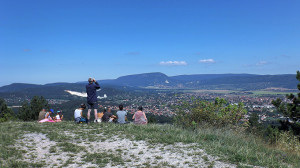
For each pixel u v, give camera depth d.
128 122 13.20
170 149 8.00
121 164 6.71
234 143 9.02
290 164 7.09
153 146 8.38
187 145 8.52
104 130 10.82
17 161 6.68
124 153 7.61
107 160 6.93
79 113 12.73
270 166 6.54
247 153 7.36
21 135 9.63
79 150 7.90
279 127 14.20
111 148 8.20
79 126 11.66
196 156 7.27
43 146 8.34
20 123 12.77
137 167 6.44
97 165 6.64
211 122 12.52
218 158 7.07
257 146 9.03
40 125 11.85
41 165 6.53
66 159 7.11
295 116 13.97
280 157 7.72
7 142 8.51
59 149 8.02
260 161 6.83
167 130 11.01
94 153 7.57
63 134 9.89
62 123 12.62
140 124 12.41
